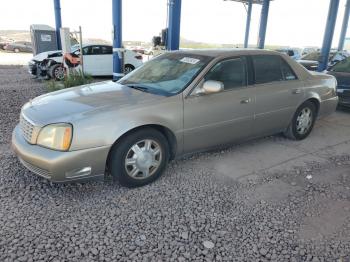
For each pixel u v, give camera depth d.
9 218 2.97
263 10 18.25
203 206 3.29
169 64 4.41
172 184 3.73
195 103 3.86
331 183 3.89
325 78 5.60
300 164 4.43
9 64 20.45
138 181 3.59
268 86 4.61
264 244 2.75
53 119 3.22
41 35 15.47
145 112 3.49
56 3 15.55
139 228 2.90
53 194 3.41
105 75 14.42
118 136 3.30
